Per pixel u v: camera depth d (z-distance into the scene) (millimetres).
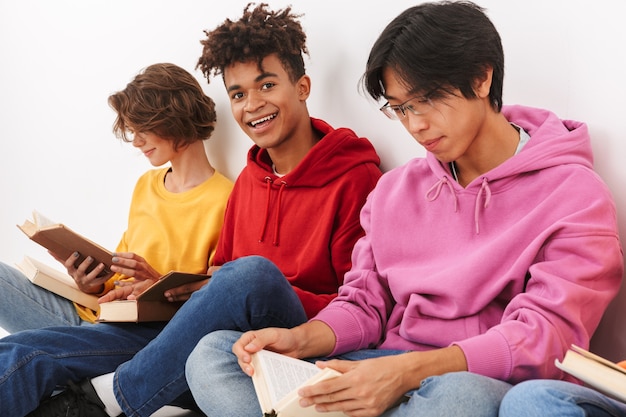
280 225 1686
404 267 1349
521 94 1461
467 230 1284
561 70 1394
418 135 1213
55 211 2732
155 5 2299
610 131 1327
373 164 1678
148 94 1926
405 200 1377
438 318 1284
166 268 1948
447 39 1163
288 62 1681
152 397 1365
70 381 1502
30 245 2848
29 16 2740
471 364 1076
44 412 1472
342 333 1282
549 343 1088
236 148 2066
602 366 868
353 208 1613
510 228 1222
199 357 1218
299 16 1760
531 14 1432
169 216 1977
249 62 1651
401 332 1318
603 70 1330
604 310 1196
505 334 1089
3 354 1486
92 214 2594
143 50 2355
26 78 2783
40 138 2758
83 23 2541
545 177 1221
